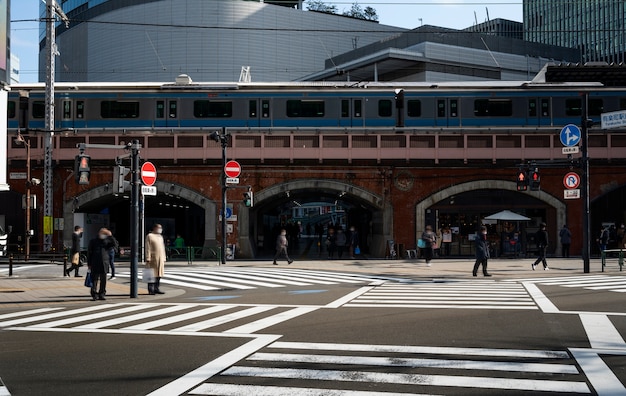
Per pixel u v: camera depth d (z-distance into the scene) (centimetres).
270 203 3878
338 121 3341
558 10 12312
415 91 3353
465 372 686
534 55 7925
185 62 7769
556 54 8062
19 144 3153
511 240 3259
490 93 3338
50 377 684
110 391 620
